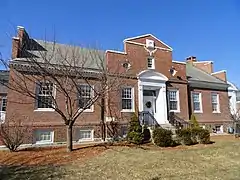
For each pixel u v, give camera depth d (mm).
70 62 16172
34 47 19094
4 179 8461
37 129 16875
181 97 23156
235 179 8516
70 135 14031
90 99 15320
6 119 16125
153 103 22250
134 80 20734
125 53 20734
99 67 17891
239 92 32094
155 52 22469
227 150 14219
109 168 9945
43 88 17328
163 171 9562
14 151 14227
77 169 9766
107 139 18734
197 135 17516
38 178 8492
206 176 8898
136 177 8695
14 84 16141
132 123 17719
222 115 26594
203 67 32625
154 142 16547
